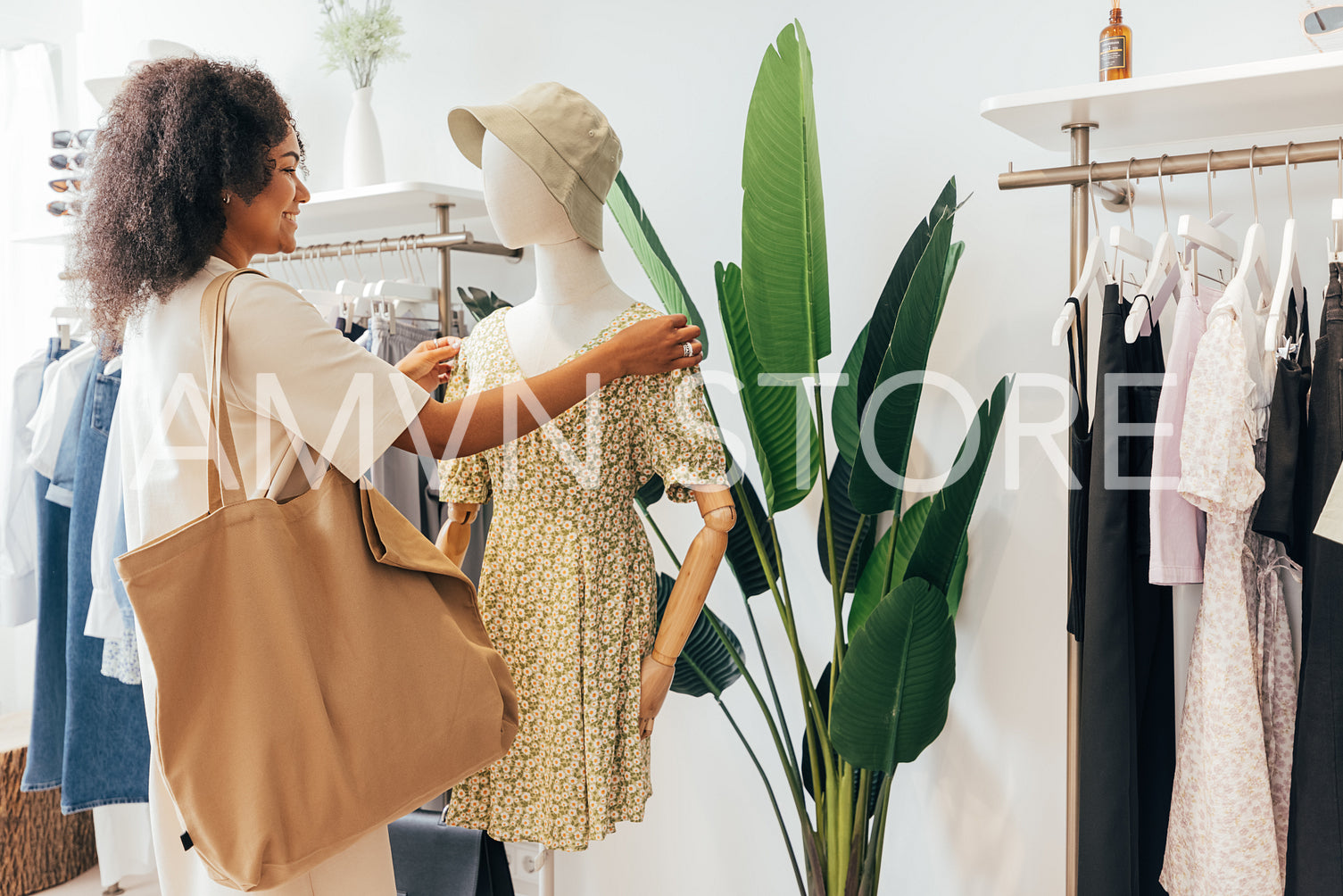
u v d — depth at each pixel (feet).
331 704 3.38
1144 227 5.65
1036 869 6.04
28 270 10.21
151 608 3.02
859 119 6.33
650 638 4.51
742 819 6.98
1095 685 4.44
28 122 10.10
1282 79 4.06
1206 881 4.19
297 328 3.38
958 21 6.00
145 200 3.27
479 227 7.94
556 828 4.27
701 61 6.84
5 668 10.34
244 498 3.34
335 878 3.71
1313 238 5.22
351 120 7.45
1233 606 4.15
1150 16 5.46
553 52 7.39
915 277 4.77
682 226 6.98
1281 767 4.48
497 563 4.49
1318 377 4.02
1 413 9.92
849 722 4.99
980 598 6.15
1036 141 5.22
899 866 6.43
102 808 8.23
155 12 9.56
